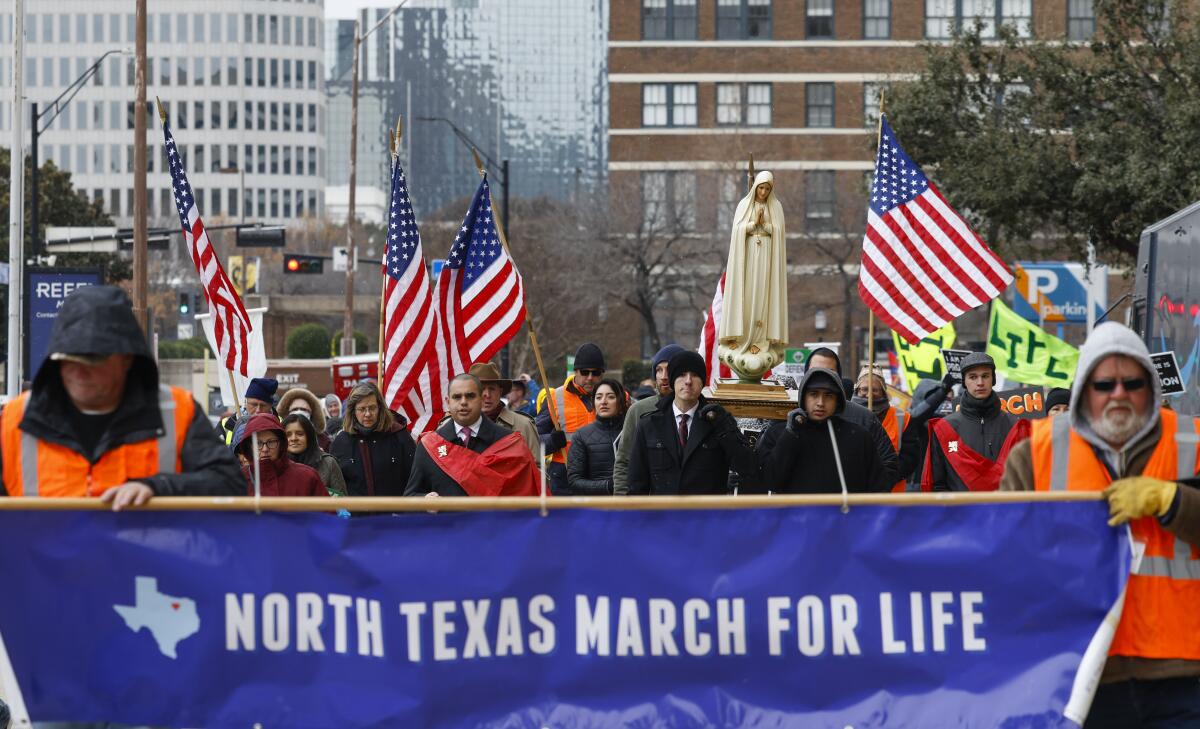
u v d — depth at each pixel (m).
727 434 9.40
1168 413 5.74
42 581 5.45
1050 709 5.52
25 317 24.19
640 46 60.25
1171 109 27.00
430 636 5.54
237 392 12.56
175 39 160.12
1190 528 5.40
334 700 5.50
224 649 5.50
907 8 59.56
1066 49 29.89
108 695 5.46
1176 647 5.59
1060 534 5.59
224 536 5.51
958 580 5.59
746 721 5.55
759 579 5.59
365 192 172.88
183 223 12.59
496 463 9.86
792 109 59.88
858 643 5.58
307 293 95.25
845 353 57.22
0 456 5.53
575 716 5.54
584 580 5.58
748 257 11.79
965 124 30.41
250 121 161.38
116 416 5.51
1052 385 17.73
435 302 12.64
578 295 58.84
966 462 10.76
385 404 11.28
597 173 180.75
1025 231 30.19
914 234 12.39
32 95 157.12
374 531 5.55
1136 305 13.14
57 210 60.28
